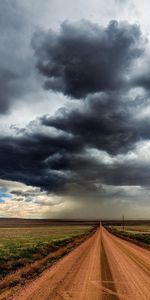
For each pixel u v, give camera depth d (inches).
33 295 406.0
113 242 1722.4
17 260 760.3
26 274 594.9
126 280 545.6
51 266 722.8
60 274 599.8
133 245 1513.3
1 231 4003.4
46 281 518.0
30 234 3036.4
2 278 530.9
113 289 466.0
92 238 2139.5
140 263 799.1
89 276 581.3
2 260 739.4
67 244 1553.9
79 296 410.3
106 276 585.0
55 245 1414.9
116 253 1072.8
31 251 999.6
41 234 3038.9
